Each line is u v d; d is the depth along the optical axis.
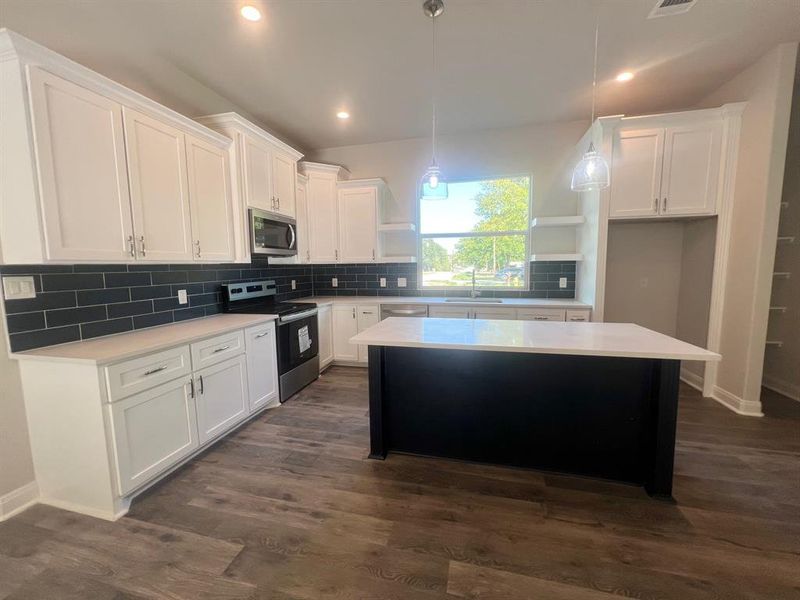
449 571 1.44
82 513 1.79
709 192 3.02
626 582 1.38
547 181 3.88
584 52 2.49
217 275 3.09
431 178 2.37
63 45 2.05
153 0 1.90
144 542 1.61
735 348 2.95
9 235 1.65
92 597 1.35
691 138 3.01
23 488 1.82
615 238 3.71
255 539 1.62
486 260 4.28
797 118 3.16
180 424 2.12
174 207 2.29
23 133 1.55
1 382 1.73
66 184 1.68
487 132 3.98
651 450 1.91
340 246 4.26
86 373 1.69
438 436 2.28
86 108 1.76
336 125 3.74
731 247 2.98
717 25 2.23
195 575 1.44
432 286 4.47
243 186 2.85
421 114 3.49
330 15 2.06
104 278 2.16
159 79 2.50
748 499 1.85
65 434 1.78
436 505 1.84
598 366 2.00
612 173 3.13
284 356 3.18
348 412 2.98
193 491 1.97
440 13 2.04
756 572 1.42
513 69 2.69
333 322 4.18
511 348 1.83
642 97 3.21
